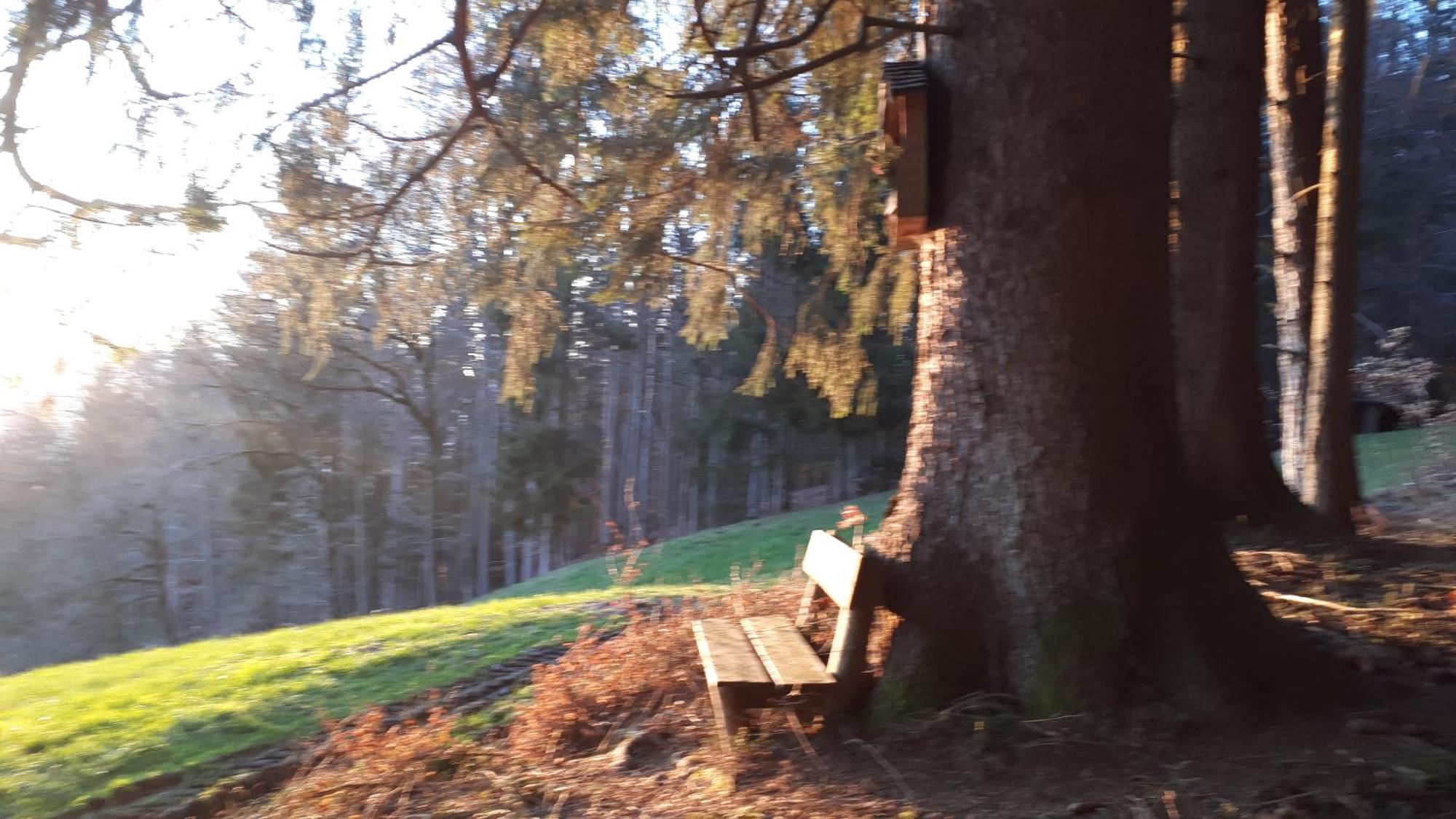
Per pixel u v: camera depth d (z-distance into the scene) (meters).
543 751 5.18
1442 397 23.94
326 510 31.41
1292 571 6.08
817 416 27.39
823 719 4.44
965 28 4.57
